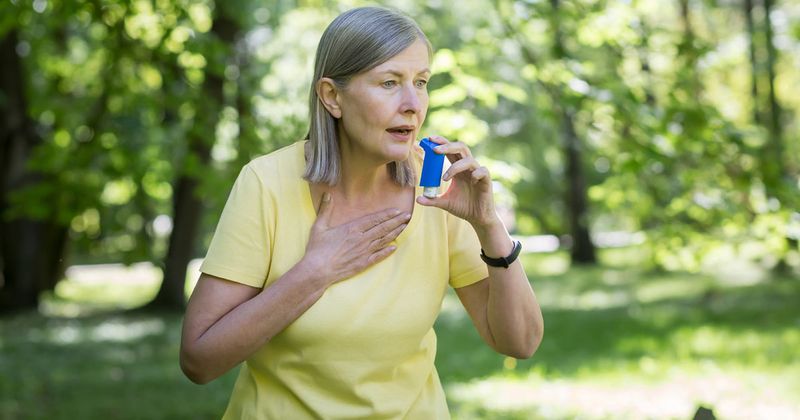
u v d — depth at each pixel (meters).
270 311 2.22
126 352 11.85
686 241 7.05
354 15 2.21
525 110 20.31
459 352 11.65
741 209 6.79
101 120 9.30
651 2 7.29
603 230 45.03
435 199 2.24
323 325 2.26
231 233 2.30
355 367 2.31
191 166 8.90
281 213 2.32
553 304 17.84
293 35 13.48
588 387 8.99
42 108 10.27
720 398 8.23
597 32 7.03
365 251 2.28
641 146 6.12
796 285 17.83
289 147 2.40
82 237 10.53
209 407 8.18
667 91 6.59
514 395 8.59
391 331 2.31
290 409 2.33
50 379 9.62
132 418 7.67
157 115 9.38
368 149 2.22
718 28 16.09
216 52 7.67
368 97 2.19
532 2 6.80
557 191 28.83
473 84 6.57
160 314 15.99
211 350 2.23
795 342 11.41
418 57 2.22
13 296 16.23
